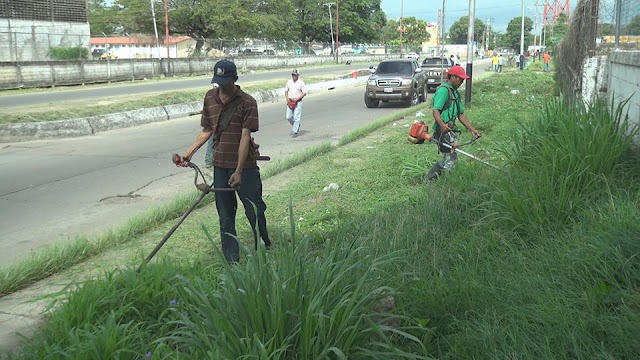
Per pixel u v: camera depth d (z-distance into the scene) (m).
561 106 6.45
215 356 2.59
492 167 6.31
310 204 6.68
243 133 4.66
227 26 54.97
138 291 3.71
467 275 3.84
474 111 14.51
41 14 36.28
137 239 5.69
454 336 3.13
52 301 4.04
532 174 5.14
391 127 13.53
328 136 13.28
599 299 3.26
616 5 8.97
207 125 4.86
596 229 4.04
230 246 4.80
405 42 111.94
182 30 58.59
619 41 8.82
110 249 5.43
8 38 31.91
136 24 56.91
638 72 6.59
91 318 3.44
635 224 3.86
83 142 13.26
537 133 6.07
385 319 3.13
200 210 6.80
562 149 5.27
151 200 7.63
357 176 7.96
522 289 3.50
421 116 15.29
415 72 21.44
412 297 3.57
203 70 43.12
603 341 2.86
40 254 5.10
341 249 3.70
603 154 5.16
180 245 5.43
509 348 2.85
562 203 4.58
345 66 60.28
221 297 2.95
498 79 25.59
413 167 8.01
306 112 18.97
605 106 6.22
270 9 63.28
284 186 7.79
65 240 5.83
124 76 34.94
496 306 3.38
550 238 4.27
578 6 11.94
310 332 2.69
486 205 5.08
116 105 17.55
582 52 11.27
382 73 21.03
